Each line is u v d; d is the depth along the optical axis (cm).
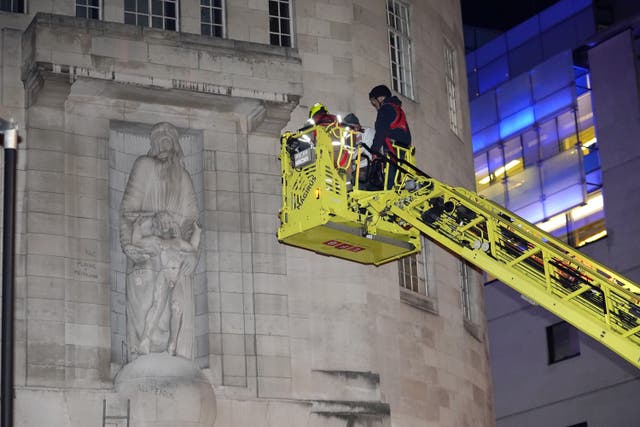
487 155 7694
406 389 4075
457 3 5144
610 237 6606
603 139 6775
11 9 3772
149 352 3578
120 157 3800
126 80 3644
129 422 3472
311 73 4159
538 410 6744
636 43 6756
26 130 3631
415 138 4478
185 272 3681
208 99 3784
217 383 3653
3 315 2323
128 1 3941
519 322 6950
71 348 3503
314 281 3931
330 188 3148
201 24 4022
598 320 2794
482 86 8094
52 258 3547
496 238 3014
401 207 3162
